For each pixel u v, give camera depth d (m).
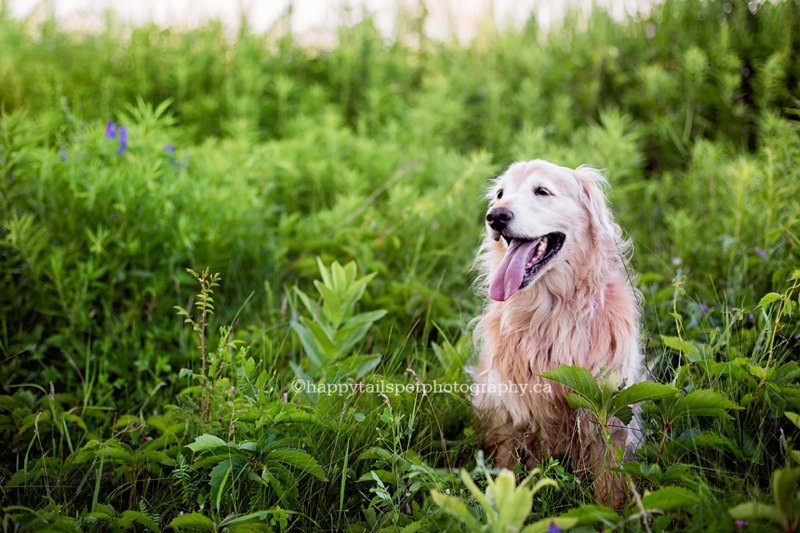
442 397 3.44
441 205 5.07
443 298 4.14
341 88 8.07
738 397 2.84
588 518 2.01
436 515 2.35
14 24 8.95
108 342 3.63
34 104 6.63
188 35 8.74
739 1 7.07
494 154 6.48
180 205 4.46
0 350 3.64
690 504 2.08
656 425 2.84
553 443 3.17
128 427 3.08
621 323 3.18
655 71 6.48
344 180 5.54
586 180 3.35
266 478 2.46
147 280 4.09
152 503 2.76
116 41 8.58
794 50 6.44
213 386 2.87
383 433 2.86
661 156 6.34
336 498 2.75
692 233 4.60
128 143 4.46
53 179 4.22
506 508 1.89
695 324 3.66
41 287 3.80
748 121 6.09
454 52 8.74
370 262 4.29
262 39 8.70
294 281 4.58
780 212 4.06
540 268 3.17
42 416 3.05
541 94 7.38
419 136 6.51
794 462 2.47
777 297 2.79
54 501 2.72
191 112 7.07
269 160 5.37
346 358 3.30
